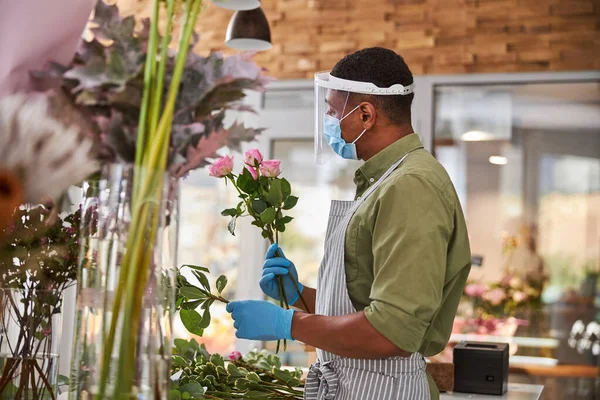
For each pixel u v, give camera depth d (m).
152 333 1.19
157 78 1.16
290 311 1.69
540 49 4.36
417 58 4.53
